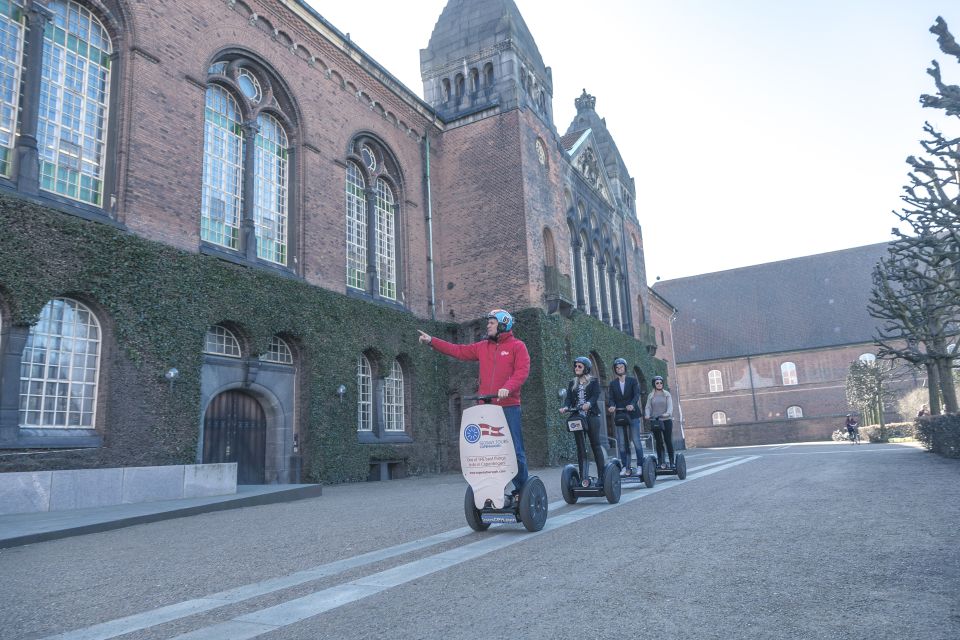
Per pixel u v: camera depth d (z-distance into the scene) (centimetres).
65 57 1376
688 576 419
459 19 2911
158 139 1497
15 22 1285
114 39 1471
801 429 6494
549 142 2911
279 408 1772
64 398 1248
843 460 1692
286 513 984
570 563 475
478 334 2541
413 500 1134
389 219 2462
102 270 1302
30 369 1205
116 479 1091
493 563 490
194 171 1578
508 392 641
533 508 644
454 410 2512
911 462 1482
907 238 1714
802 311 7006
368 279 2266
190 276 1493
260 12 1864
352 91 2245
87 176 1388
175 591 461
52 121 1334
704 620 325
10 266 1152
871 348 6425
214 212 1695
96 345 1315
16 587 497
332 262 2027
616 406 1098
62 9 1383
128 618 388
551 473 1884
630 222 4219
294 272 1908
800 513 693
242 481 1672
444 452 2439
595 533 613
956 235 1554
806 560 454
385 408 2242
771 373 6794
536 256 2577
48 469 1167
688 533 588
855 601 349
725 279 7706
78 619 394
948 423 1619
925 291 1758
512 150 2611
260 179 1875
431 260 2580
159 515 941
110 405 1288
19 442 1148
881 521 618
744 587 387
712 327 7312
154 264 1411
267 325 1705
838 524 609
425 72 2909
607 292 3641
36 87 1290
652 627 318
